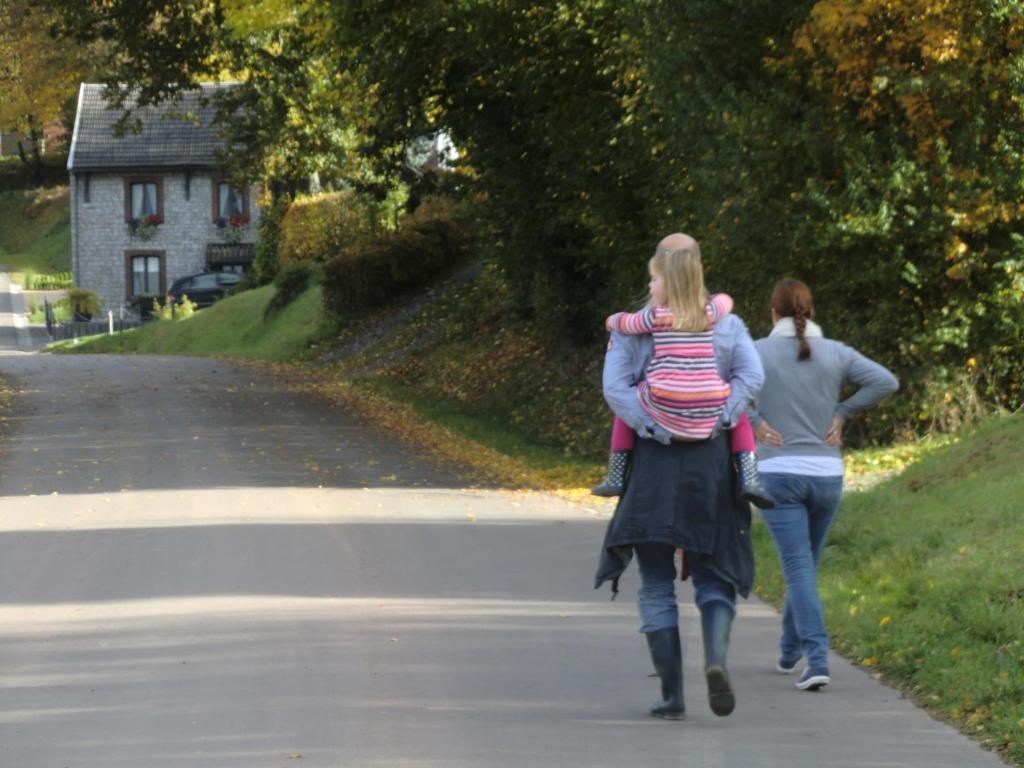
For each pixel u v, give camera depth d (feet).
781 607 108.68
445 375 367.86
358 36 295.69
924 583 102.99
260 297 611.88
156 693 84.79
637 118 247.91
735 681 86.94
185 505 170.40
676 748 73.00
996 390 201.98
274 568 127.03
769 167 199.11
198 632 101.19
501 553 135.23
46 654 95.55
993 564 102.99
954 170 192.95
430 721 78.28
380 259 501.15
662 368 72.90
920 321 202.18
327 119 501.56
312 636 99.30
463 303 460.14
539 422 291.58
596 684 86.33
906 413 200.03
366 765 70.49
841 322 208.23
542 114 293.43
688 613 107.96
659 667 77.66
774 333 85.92
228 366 448.24
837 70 193.67
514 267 331.16
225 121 484.33
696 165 217.15
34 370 421.18
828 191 195.72
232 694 84.33
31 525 156.66
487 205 322.34
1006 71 188.85
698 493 73.20
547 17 271.28
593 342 320.91
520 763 70.69
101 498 178.70
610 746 73.46
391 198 538.47
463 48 285.64
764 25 205.36
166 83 433.07
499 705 81.56
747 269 209.05
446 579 121.49
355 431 271.49
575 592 115.55
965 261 194.70
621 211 273.54
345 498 177.37
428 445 252.01
